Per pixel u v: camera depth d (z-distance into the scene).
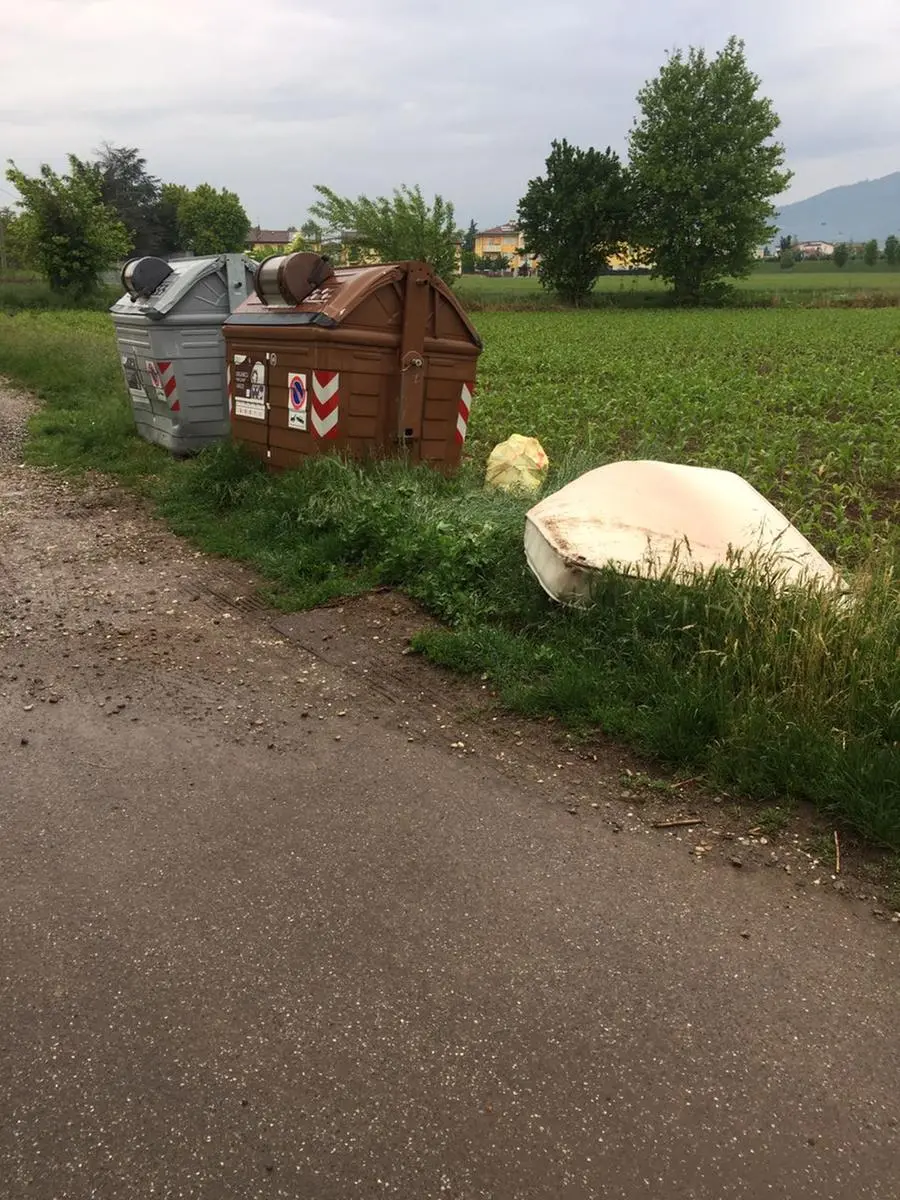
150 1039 2.43
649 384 16.41
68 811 3.50
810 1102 2.27
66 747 4.00
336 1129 2.17
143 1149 2.11
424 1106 2.23
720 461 9.91
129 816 3.46
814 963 2.75
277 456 8.15
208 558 6.70
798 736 3.67
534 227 63.88
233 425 8.76
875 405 13.82
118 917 2.90
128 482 8.99
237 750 3.98
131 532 7.38
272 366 7.91
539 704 4.28
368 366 7.53
